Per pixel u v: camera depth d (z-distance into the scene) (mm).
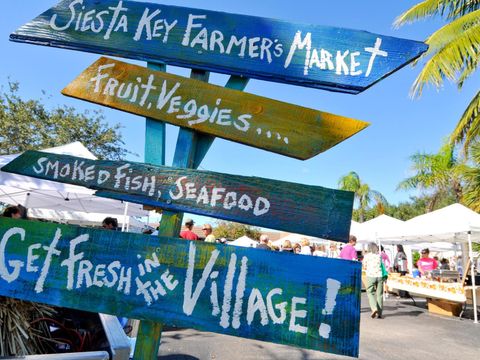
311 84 1316
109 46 1500
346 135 1236
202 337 4992
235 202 1206
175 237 1233
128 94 1429
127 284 1195
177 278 1174
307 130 1276
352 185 26719
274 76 1348
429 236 9227
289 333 1070
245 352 4336
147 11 1514
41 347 1499
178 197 1252
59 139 15906
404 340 5266
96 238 1252
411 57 1237
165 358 4008
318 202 1152
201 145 1408
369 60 1275
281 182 1194
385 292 11383
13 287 1240
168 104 1391
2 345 1317
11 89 15289
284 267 1120
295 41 1366
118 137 18688
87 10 1562
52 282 1230
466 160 9547
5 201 7742
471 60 8438
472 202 9297
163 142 1400
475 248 10289
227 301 1127
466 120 8883
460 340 5332
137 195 1276
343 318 1052
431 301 8102
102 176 1321
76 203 7809
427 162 16156
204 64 1415
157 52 1459
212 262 1166
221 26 1440
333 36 1335
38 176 1354
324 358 4203
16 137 15000
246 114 1328
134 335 2984
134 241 1230
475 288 7141
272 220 1161
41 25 1574
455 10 9109
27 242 1276
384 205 26750
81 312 1788
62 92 1484
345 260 1094
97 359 1203
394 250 16906
